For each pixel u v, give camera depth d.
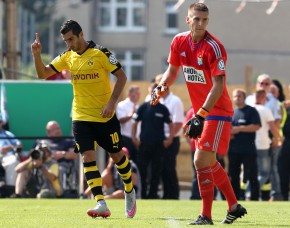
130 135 48.22
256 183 44.78
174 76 25.73
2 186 43.88
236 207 25.12
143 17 172.25
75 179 44.12
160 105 45.78
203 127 24.25
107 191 43.06
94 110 26.38
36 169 43.25
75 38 26.05
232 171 44.72
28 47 169.62
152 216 27.86
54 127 45.62
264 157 46.94
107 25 172.38
